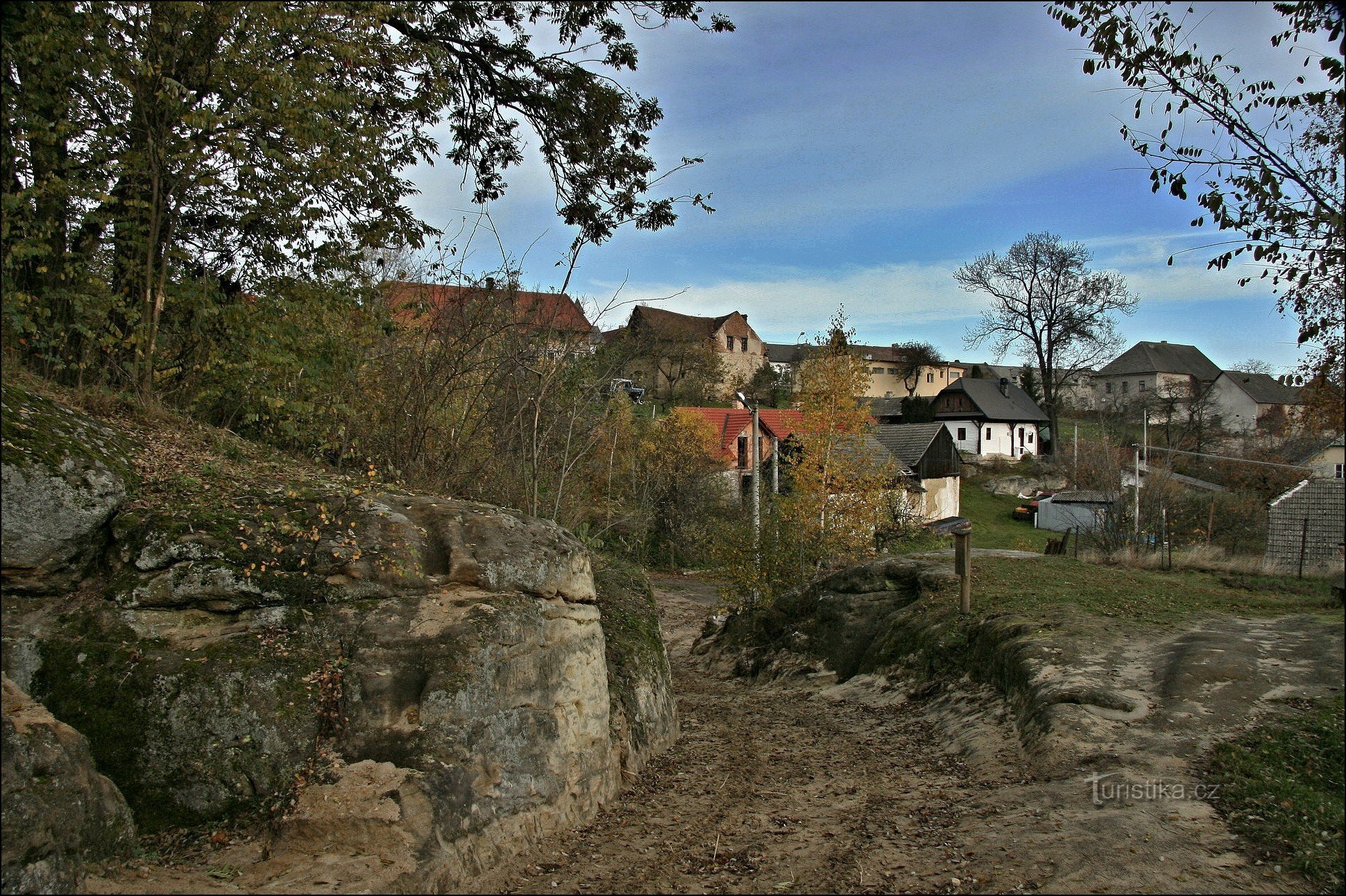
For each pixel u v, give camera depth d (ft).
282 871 15.05
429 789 17.46
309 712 17.66
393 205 32.04
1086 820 19.07
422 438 31.50
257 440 29.30
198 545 18.25
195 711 16.62
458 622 20.26
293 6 26.43
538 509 33.50
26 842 12.71
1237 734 23.17
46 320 23.71
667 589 98.02
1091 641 33.09
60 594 17.44
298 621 18.80
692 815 22.90
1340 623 32.99
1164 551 64.18
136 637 17.19
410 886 15.51
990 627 37.81
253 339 26.84
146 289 25.50
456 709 19.04
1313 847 16.66
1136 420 207.41
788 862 18.86
